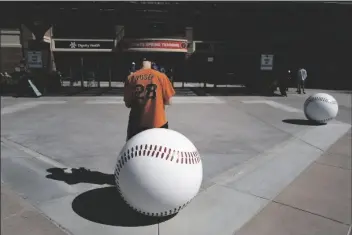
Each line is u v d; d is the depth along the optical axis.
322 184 5.42
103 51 33.00
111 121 11.10
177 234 3.83
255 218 4.24
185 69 34.53
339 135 9.00
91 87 26.55
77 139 8.43
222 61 33.38
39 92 18.83
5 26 28.88
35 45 20.20
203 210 4.43
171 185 3.67
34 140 8.27
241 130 9.64
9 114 12.45
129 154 3.83
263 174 5.87
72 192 4.96
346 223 4.15
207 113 12.82
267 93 20.92
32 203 4.57
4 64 29.39
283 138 8.66
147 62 4.75
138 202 3.79
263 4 17.80
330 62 16.52
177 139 3.95
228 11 20.47
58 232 3.84
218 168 6.18
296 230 3.97
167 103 4.71
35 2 18.61
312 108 10.34
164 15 30.59
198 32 33.22
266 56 20.64
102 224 4.02
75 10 20.70
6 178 5.50
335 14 15.65
